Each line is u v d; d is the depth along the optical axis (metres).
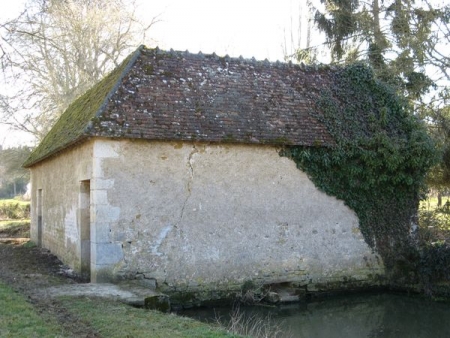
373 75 14.27
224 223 11.33
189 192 11.06
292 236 11.96
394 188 13.04
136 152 10.65
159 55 12.23
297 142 11.81
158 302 8.77
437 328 9.73
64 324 6.87
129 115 10.65
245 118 11.77
